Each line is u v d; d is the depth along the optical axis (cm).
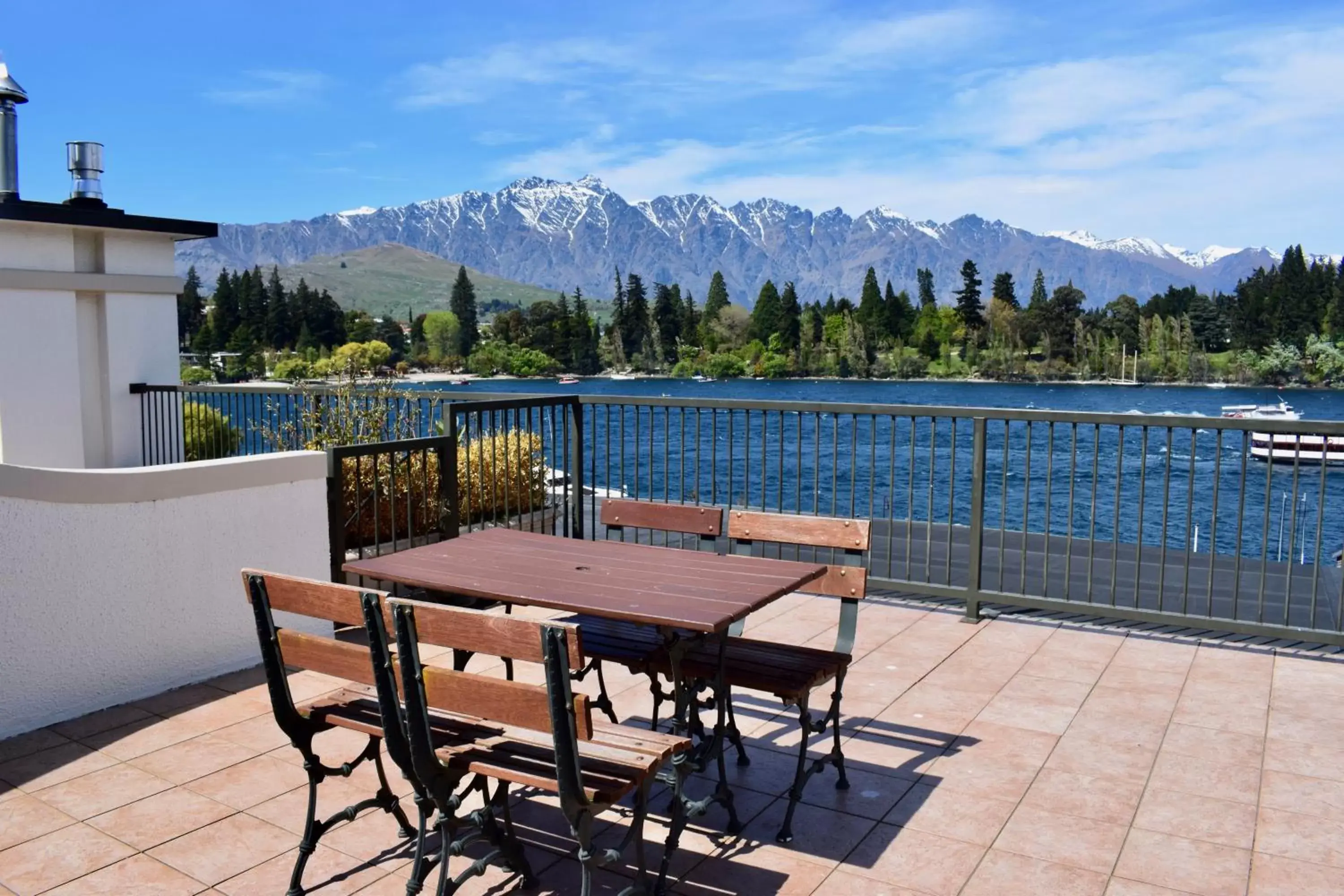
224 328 17000
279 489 477
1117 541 508
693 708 350
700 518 390
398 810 298
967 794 337
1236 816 319
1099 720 405
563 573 327
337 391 762
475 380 16275
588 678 455
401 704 263
